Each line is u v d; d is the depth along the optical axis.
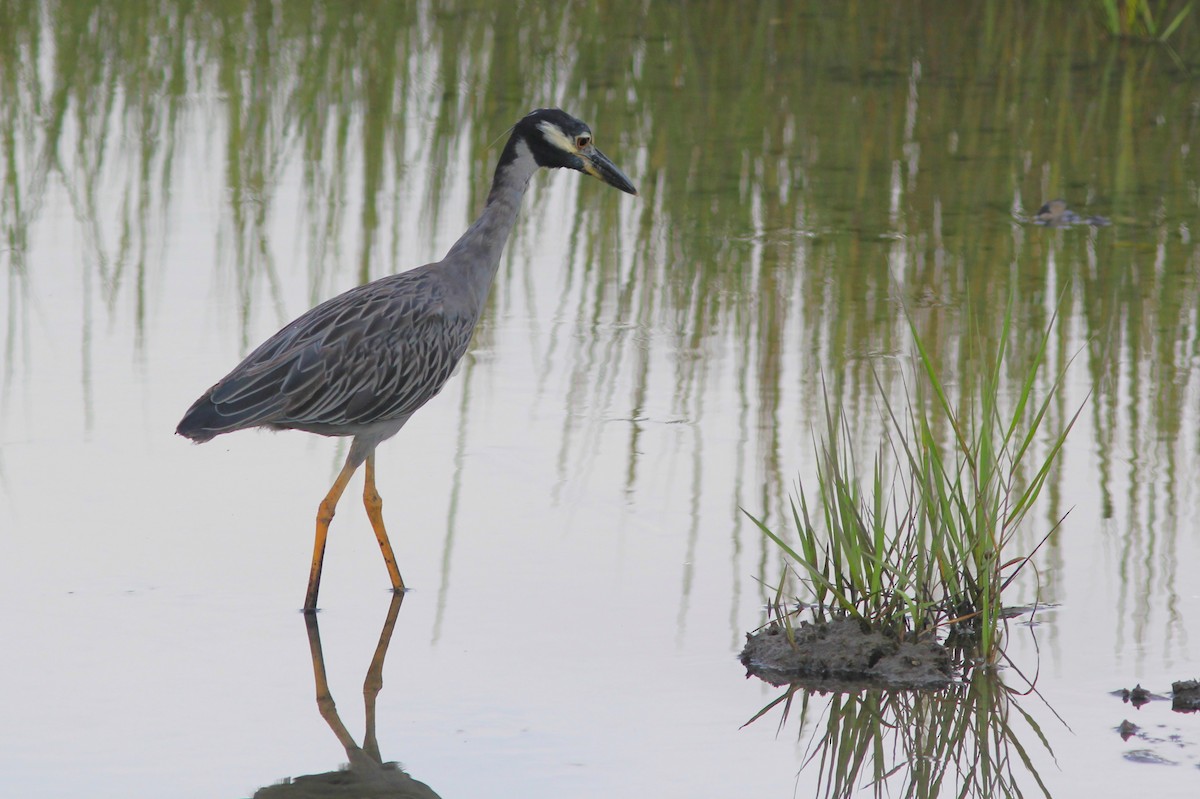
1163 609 9.50
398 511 11.14
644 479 11.47
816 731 8.31
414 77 21.97
